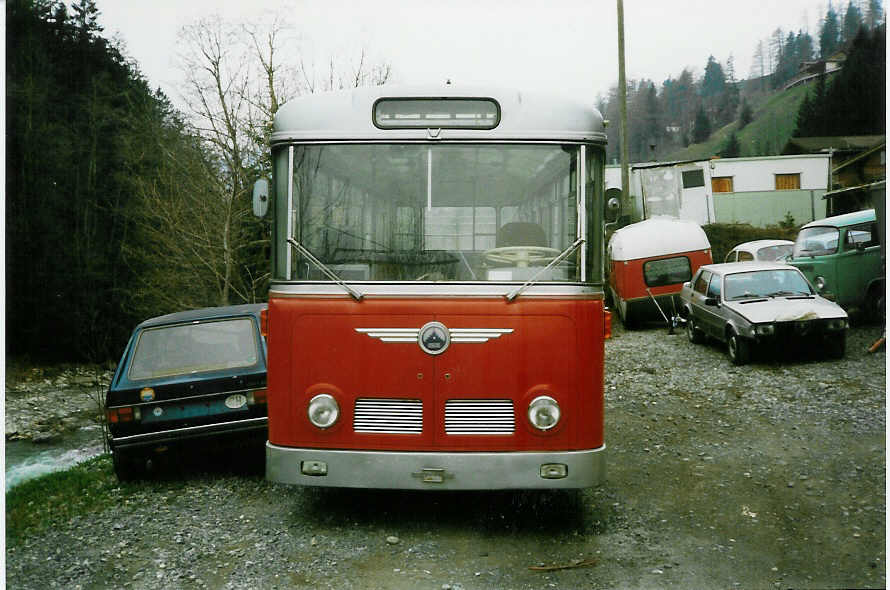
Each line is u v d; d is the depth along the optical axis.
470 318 5.49
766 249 21.86
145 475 8.43
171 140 23.69
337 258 5.64
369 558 5.48
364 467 5.46
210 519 6.57
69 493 7.88
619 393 12.16
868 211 16.77
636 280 21.45
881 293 16.06
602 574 5.11
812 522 6.03
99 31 37.91
